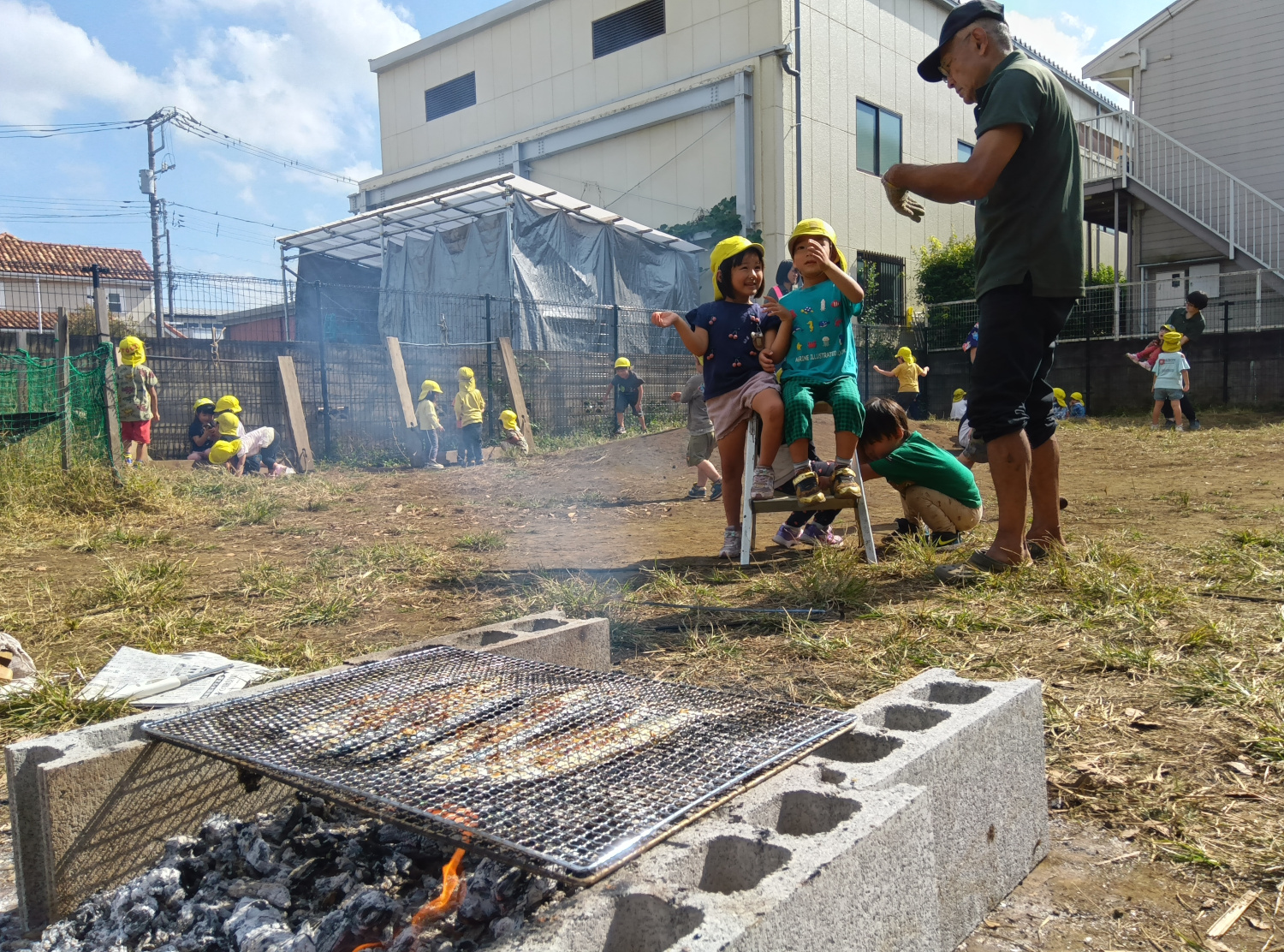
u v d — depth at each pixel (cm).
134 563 549
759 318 500
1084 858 184
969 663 295
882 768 146
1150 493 701
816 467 461
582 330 1792
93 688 273
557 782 149
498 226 1745
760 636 342
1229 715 243
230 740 172
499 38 2312
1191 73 1822
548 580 453
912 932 137
